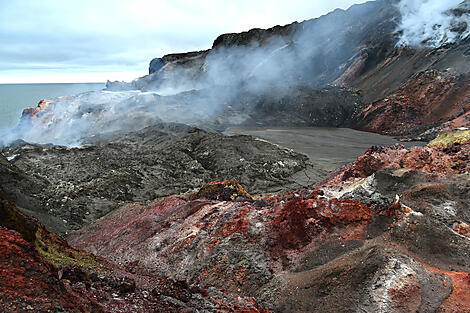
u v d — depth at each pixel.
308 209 17.73
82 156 59.19
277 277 15.71
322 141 77.94
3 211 9.04
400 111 85.56
